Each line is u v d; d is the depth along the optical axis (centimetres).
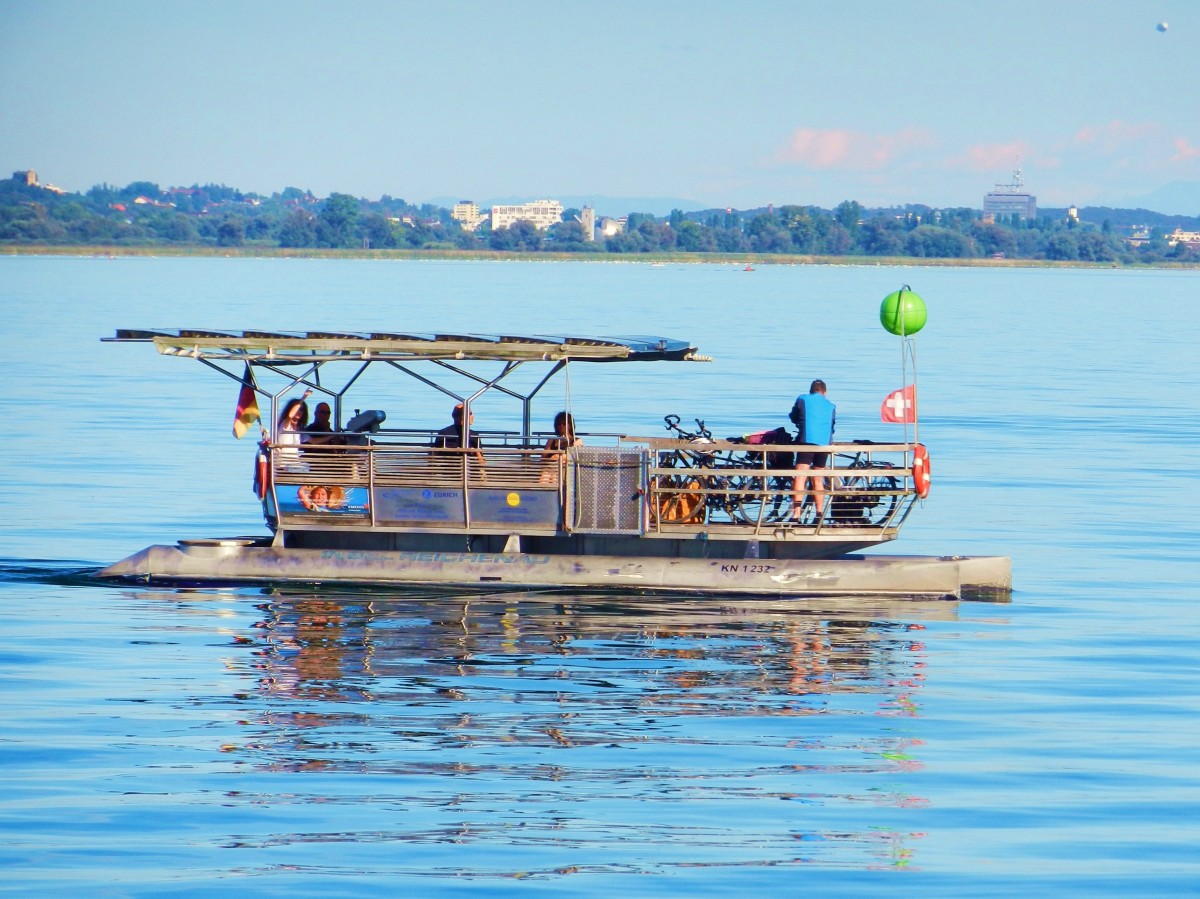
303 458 7912
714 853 4578
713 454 7962
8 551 9000
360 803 4944
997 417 16950
